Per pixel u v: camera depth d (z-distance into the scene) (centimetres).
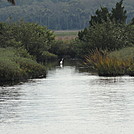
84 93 4744
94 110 3544
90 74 8056
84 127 2902
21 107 3719
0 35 10512
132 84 5734
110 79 6688
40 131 2794
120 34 11538
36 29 13012
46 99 4241
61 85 5738
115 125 2953
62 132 2761
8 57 7838
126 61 7812
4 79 6488
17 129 2853
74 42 16500
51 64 12581
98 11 13262
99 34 11581
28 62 7744
